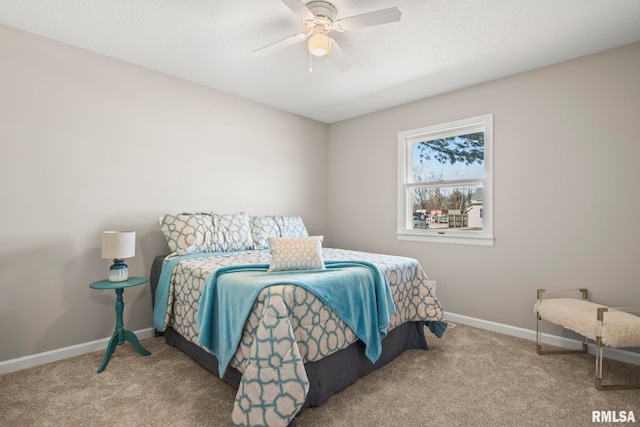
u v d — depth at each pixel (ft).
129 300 9.07
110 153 8.77
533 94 9.30
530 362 7.69
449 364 7.59
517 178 9.57
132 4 6.55
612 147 8.08
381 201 13.01
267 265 7.32
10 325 7.29
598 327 6.49
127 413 5.59
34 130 7.61
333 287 6.22
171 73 9.80
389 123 12.79
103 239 7.61
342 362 6.38
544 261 9.09
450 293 10.96
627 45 7.91
